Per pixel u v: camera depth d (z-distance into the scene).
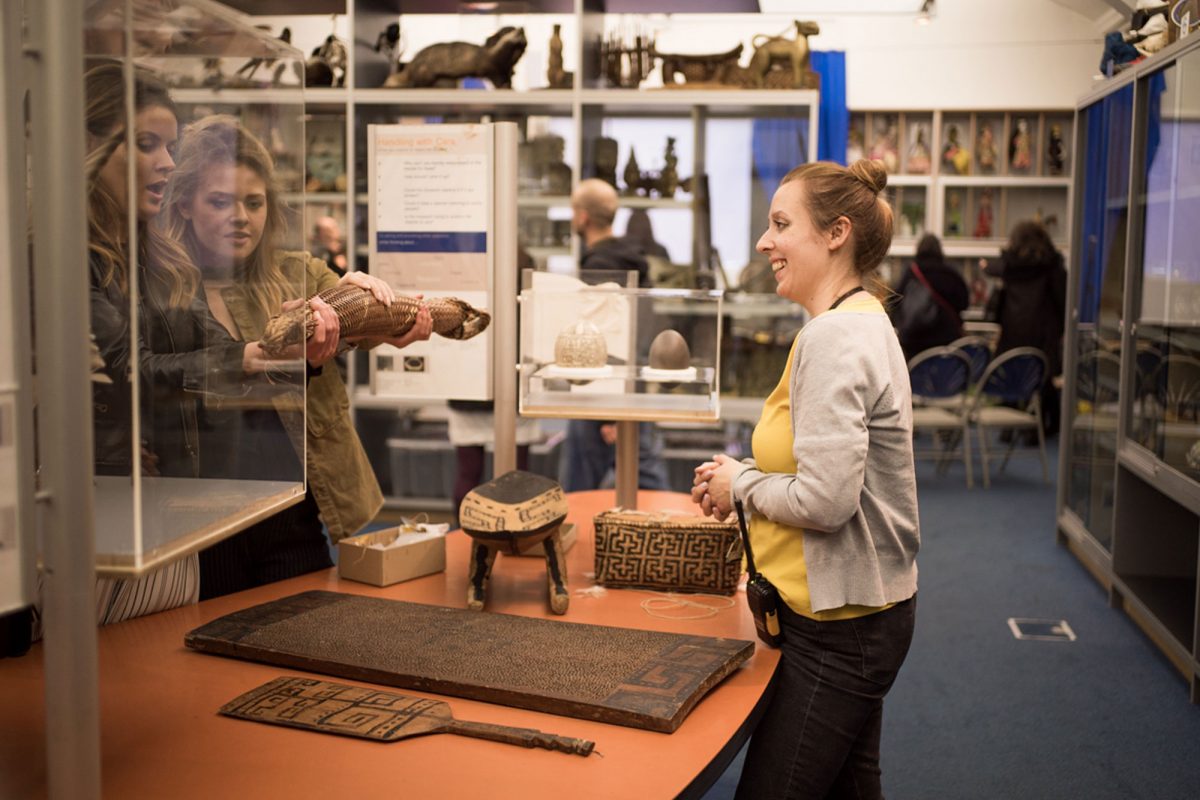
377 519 5.88
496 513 1.88
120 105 0.97
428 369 2.61
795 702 1.67
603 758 1.30
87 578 0.96
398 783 1.23
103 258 0.96
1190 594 4.18
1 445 0.93
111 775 1.24
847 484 1.54
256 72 1.26
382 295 1.96
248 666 1.62
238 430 1.20
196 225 1.11
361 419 5.86
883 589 1.65
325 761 1.28
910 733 3.28
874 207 1.69
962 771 3.02
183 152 1.08
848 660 1.66
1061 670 3.80
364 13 5.66
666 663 1.55
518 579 2.12
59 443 0.94
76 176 0.91
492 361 2.58
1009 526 5.95
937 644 4.08
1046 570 5.07
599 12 5.91
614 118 5.83
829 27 9.62
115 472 0.99
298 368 1.39
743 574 2.16
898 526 1.65
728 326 5.77
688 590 2.03
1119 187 4.45
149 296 1.01
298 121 1.40
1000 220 9.79
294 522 2.21
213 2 1.13
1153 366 3.94
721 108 5.73
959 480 7.29
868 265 1.71
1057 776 2.99
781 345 5.73
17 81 0.92
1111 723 3.34
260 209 1.26
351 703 1.44
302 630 1.69
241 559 2.12
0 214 0.91
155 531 1.01
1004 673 3.78
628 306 2.36
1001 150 9.73
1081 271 5.21
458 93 5.58
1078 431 5.24
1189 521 4.37
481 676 1.49
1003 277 8.18
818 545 1.63
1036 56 9.41
